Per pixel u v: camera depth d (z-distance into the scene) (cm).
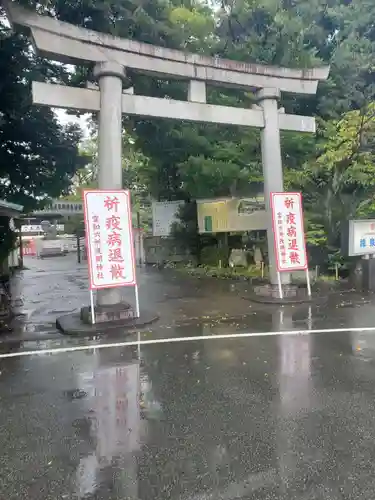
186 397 451
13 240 1360
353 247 1091
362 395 445
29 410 427
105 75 787
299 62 1298
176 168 1691
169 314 886
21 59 1016
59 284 1494
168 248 2091
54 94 756
